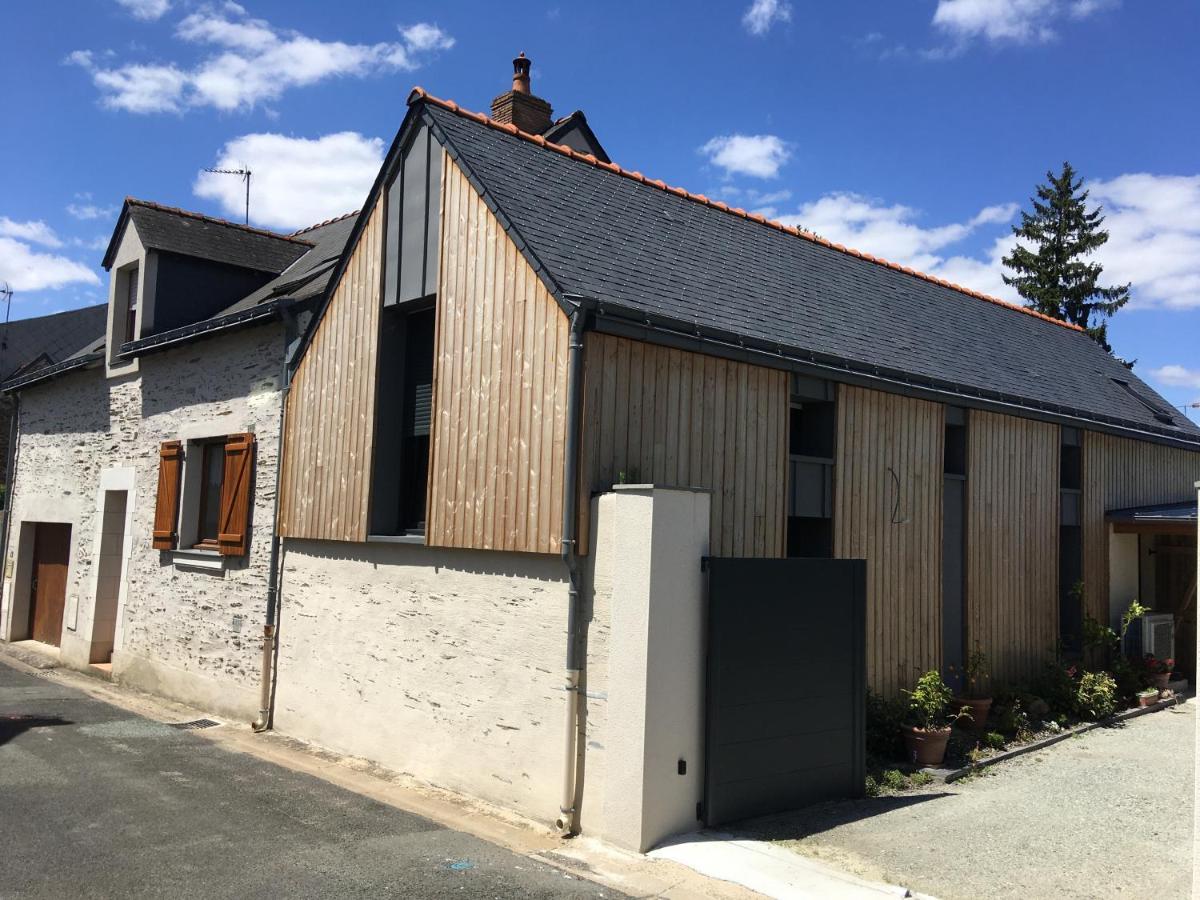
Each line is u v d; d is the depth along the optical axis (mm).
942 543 10016
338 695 8992
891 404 9508
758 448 8070
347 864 5727
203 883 5332
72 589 14266
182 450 11914
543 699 6910
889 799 7281
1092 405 12641
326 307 9656
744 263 9945
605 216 8938
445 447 7934
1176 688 12406
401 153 8953
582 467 6645
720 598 6523
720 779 6449
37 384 15844
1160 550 13695
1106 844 6145
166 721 10250
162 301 12656
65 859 5660
